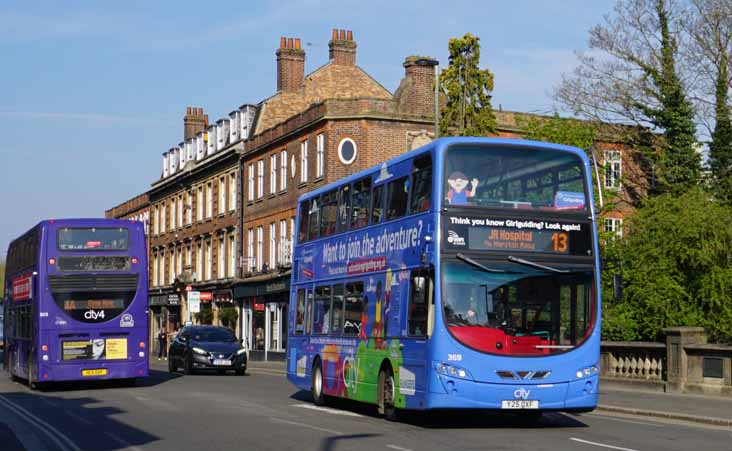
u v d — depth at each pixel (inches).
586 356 657.6
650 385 1061.8
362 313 794.8
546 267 660.1
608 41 1738.4
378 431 648.4
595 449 541.3
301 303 970.1
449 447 550.3
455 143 669.3
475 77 1723.7
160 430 660.1
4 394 1098.1
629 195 1910.7
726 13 1649.9
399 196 735.7
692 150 1721.2
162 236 3198.8
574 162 684.7
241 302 2421.3
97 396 1029.2
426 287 663.1
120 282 1137.4
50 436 636.1
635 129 1791.3
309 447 554.3
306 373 933.8
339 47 2420.0
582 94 1747.0
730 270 1111.0
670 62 1701.5
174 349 1630.2
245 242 2415.1
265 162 2274.9
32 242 1190.3
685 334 1019.3
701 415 766.5
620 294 718.5
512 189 670.5
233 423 703.1
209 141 2780.5
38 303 1117.1
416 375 673.0
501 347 646.5
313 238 949.8
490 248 658.8
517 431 659.4
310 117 1990.7
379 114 1886.1
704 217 1133.7
